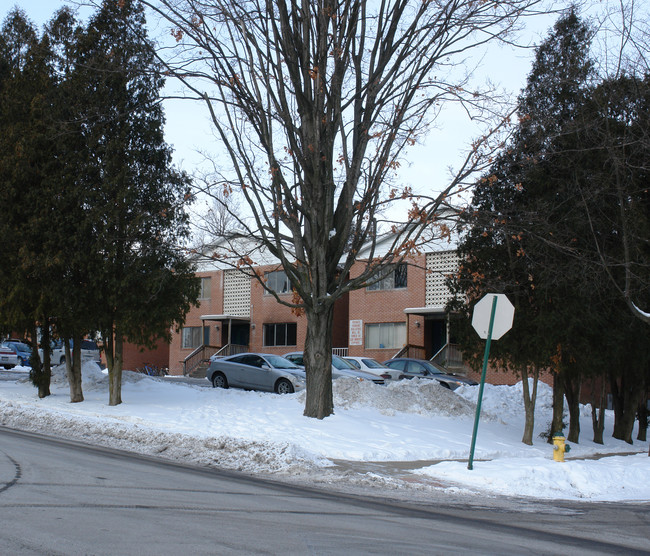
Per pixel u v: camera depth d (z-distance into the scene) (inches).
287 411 679.1
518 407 909.8
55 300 676.7
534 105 643.5
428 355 1381.6
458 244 692.1
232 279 1700.3
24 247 660.7
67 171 674.8
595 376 717.3
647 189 612.4
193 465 439.8
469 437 642.2
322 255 608.4
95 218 666.8
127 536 235.1
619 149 599.8
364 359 1120.8
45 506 277.4
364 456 506.6
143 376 944.3
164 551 218.4
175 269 702.5
